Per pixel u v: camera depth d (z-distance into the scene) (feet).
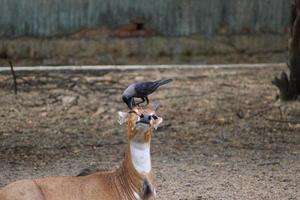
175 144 59.41
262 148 58.65
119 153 56.85
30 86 78.69
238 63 98.48
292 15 73.87
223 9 98.43
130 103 35.22
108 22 95.35
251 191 47.03
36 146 58.59
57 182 34.35
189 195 45.98
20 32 93.25
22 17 93.15
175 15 97.09
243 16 99.04
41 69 83.56
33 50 93.61
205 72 87.76
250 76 86.33
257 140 61.05
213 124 65.87
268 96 76.28
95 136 62.08
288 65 75.00
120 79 82.69
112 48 95.45
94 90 78.07
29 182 33.99
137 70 87.15
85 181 34.63
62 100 74.18
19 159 54.90
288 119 67.62
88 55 94.84
